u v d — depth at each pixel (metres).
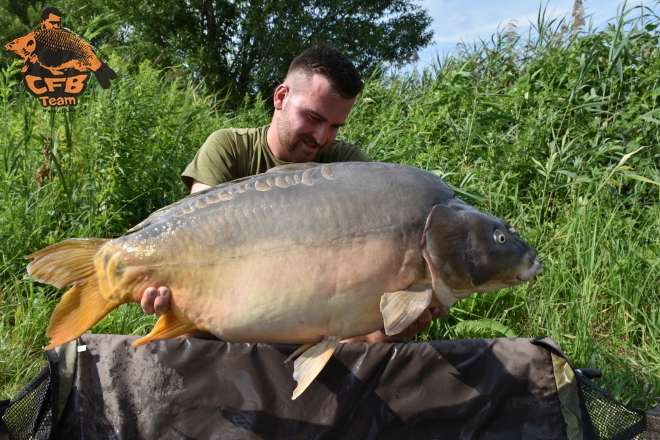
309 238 1.53
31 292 2.58
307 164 1.69
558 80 4.22
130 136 3.46
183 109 4.00
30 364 2.32
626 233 3.12
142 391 1.72
